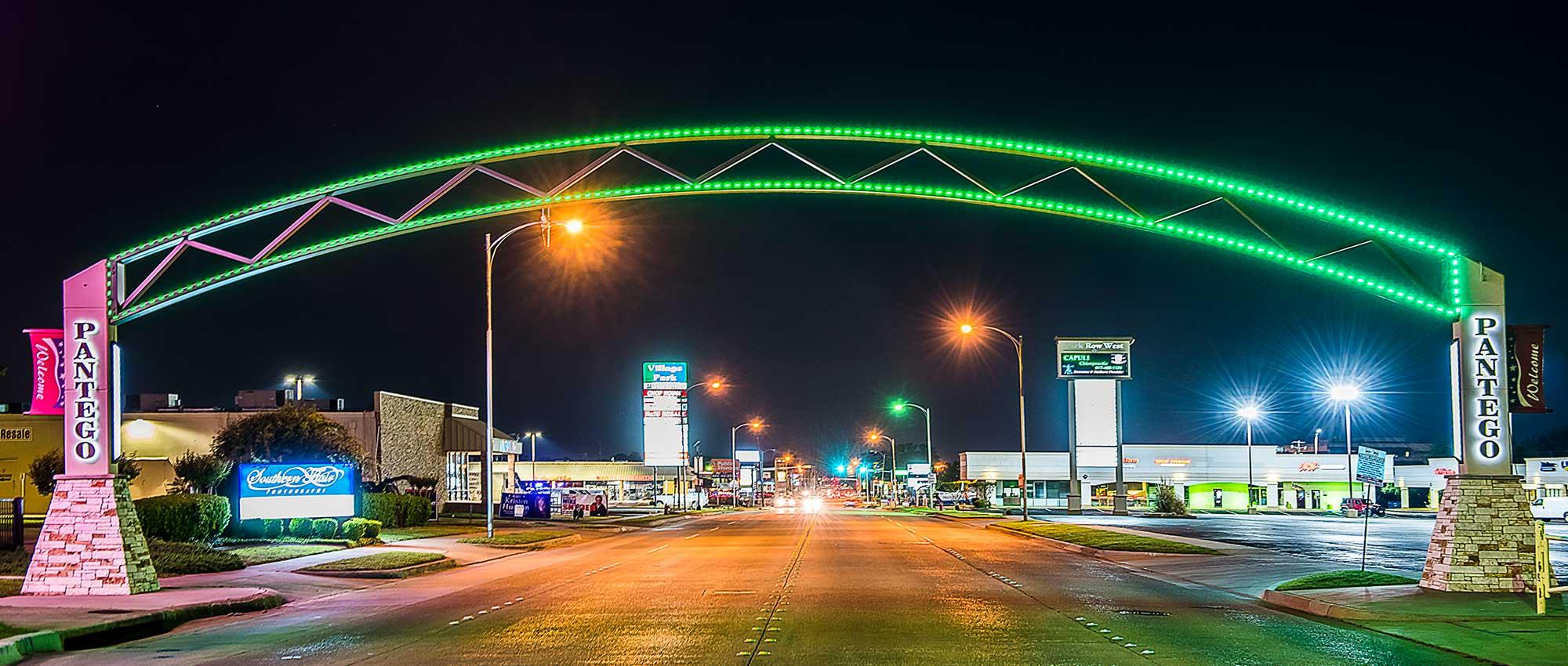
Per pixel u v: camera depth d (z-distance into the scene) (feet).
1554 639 49.01
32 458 184.85
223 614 65.77
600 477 406.82
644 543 137.90
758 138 73.92
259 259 77.10
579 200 76.43
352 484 130.31
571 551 124.06
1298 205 69.26
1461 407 65.00
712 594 69.46
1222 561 95.30
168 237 75.51
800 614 58.23
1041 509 294.87
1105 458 236.02
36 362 72.23
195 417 203.31
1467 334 65.21
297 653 47.85
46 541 70.85
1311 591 64.64
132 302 75.82
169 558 89.35
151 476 200.13
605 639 49.75
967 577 81.92
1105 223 74.74
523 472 406.41
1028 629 52.31
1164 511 224.12
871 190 75.66
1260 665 42.22
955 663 42.70
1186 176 71.41
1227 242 72.84
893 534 153.48
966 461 345.51
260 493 125.49
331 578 87.97
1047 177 74.69
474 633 52.95
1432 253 66.64
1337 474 322.55
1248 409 293.43
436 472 241.14
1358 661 43.16
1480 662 43.09
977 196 74.74
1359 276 69.46
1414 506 328.70
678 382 246.47
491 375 133.08
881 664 42.52
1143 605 63.21
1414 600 60.23
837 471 583.58
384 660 45.16
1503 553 63.46
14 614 60.03
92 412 72.02
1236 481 327.47
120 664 45.96
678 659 43.98
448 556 108.47
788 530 172.86
